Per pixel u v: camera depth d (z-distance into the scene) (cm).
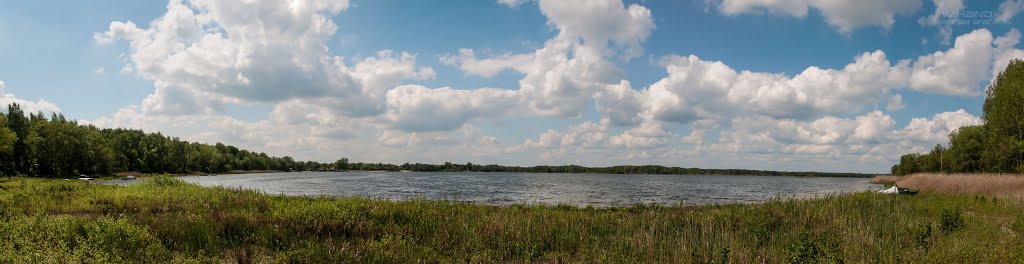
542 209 2281
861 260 1046
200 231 1186
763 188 7150
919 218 1745
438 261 1068
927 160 9688
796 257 1030
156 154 12644
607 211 2378
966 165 7069
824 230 1358
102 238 1000
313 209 1483
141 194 2373
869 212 1938
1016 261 995
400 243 1171
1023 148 5097
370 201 1955
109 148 11119
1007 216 1912
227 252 1080
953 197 2833
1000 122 5488
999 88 5659
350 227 1354
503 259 1142
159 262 930
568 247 1280
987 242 1194
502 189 5666
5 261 829
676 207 2617
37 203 1931
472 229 1352
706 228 1470
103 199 2122
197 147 15488
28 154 9056
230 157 15875
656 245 1258
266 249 1112
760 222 1606
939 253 1092
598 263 1088
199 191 2652
